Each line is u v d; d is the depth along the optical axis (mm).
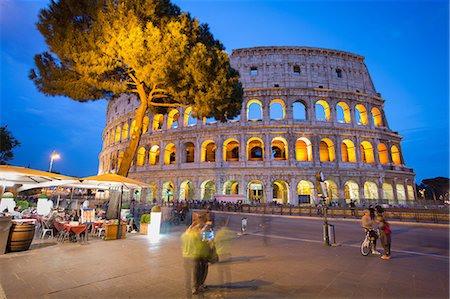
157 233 15594
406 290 7113
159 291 6645
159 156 54312
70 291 6586
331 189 48781
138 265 9023
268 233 18875
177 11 20047
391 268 9398
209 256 6691
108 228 14195
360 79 55844
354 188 49000
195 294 6418
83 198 53938
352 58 56750
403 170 52969
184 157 52375
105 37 16891
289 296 6473
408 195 52031
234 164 48844
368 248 11828
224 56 20266
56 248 11672
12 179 13547
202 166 50188
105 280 7449
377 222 11906
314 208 35000
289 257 10828
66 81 19359
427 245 14742
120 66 20094
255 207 38938
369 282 7738
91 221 15422
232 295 6457
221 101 20500
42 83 19359
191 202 44938
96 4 17203
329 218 31312
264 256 10945
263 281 7582
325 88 52344
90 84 20047
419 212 28703
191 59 17891
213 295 6441
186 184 54875
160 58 17375
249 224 25094
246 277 7938
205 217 7020
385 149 52656
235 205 40281
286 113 50344
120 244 12906
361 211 31469
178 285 7094
